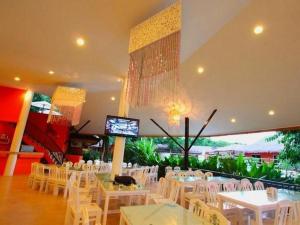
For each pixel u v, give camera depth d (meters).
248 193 3.56
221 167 7.05
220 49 4.67
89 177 5.27
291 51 4.07
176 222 1.80
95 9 2.58
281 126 5.71
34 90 7.57
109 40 3.33
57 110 6.88
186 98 6.38
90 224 2.91
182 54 4.58
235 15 3.78
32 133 9.88
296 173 5.88
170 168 7.32
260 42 4.20
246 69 4.87
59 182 4.86
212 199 3.89
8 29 3.21
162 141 12.98
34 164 5.59
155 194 4.09
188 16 3.09
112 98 8.03
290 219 2.62
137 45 2.61
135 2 2.40
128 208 2.15
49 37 3.36
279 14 3.62
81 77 5.39
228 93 5.71
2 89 7.18
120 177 3.71
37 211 3.73
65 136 10.62
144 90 2.52
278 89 4.88
